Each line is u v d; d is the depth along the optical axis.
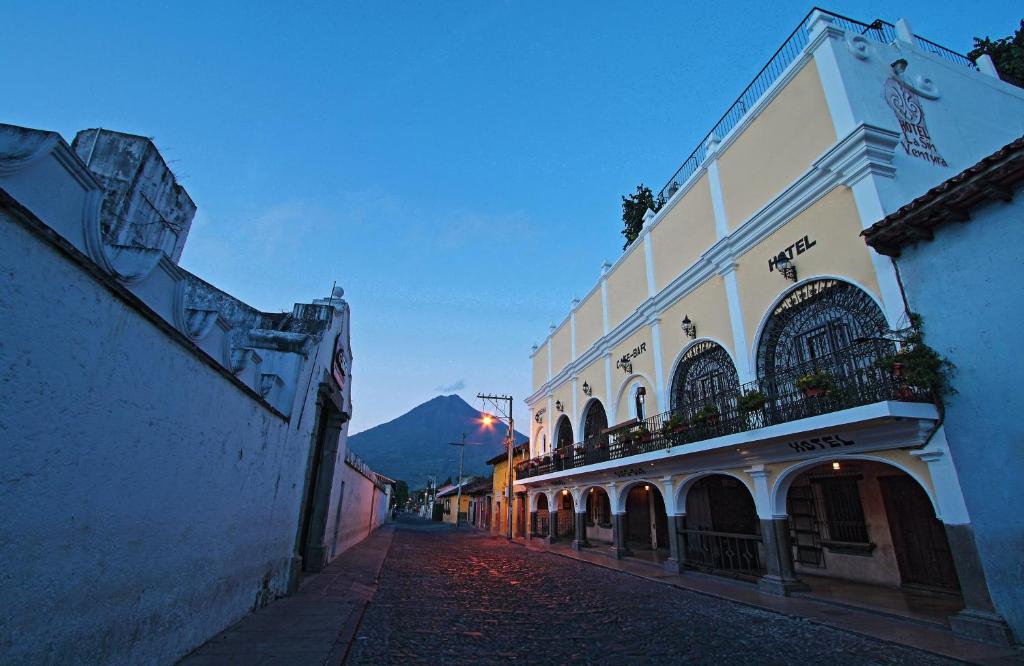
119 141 6.56
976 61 13.27
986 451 6.39
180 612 4.55
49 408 2.76
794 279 10.05
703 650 6.02
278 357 8.66
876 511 10.12
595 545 19.91
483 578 12.01
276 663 4.68
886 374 7.35
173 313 4.42
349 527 18.23
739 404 9.91
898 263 7.79
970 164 10.10
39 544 2.71
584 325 22.06
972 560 6.36
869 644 6.24
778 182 10.99
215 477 5.27
